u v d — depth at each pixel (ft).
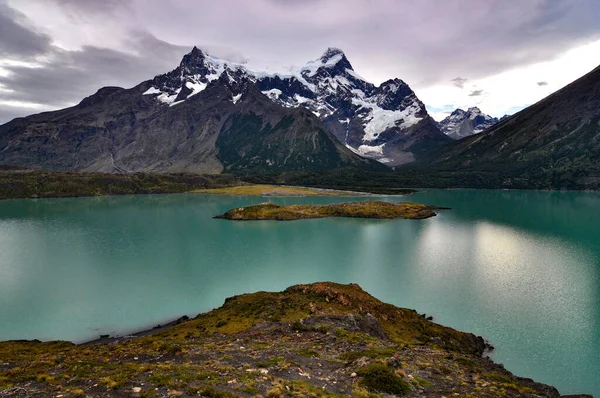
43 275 331.57
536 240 476.95
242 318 197.77
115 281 316.40
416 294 275.80
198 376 95.81
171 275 334.44
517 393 105.09
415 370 117.39
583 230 547.08
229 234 539.70
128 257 399.85
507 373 135.33
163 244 468.34
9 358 139.85
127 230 566.36
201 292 290.15
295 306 208.95
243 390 87.56
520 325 222.28
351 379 103.65
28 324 229.45
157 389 86.43
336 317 185.37
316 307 206.39
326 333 162.40
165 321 236.22
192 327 191.93
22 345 185.88
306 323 176.96
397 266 358.64
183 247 451.94
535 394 106.01
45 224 617.21
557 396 117.91
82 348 158.51
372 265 363.15
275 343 147.54
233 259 392.47
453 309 246.47
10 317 239.91
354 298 219.82
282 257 401.49
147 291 292.20
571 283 297.12
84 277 326.65
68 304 263.49
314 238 508.94
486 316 234.58
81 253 415.64
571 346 195.93
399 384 99.96
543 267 346.54
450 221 652.07
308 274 335.47
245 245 464.24
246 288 299.79
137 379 93.50
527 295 271.90
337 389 95.04
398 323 202.80
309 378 102.27
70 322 233.14
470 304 254.68
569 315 235.20
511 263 362.94
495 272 331.77
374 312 208.23
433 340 183.21
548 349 193.26
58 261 380.17
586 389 158.30
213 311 225.56
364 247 449.06
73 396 81.97
